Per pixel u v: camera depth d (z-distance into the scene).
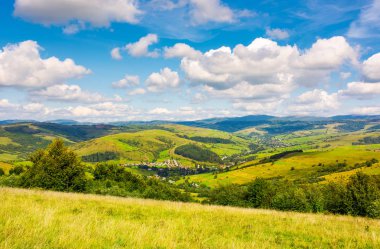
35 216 11.54
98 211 16.38
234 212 21.09
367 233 14.08
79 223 11.12
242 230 13.84
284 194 48.44
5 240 7.45
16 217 10.52
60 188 54.41
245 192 72.69
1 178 64.81
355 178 42.03
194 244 9.78
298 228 15.35
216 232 12.85
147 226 12.33
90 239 8.85
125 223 12.27
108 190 71.19
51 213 12.48
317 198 42.91
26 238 8.04
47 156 57.00
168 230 11.67
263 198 63.38
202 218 16.88
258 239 12.10
